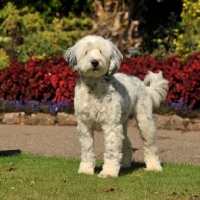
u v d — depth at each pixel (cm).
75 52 905
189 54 1798
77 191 830
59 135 1320
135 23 1947
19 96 1568
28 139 1273
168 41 2128
